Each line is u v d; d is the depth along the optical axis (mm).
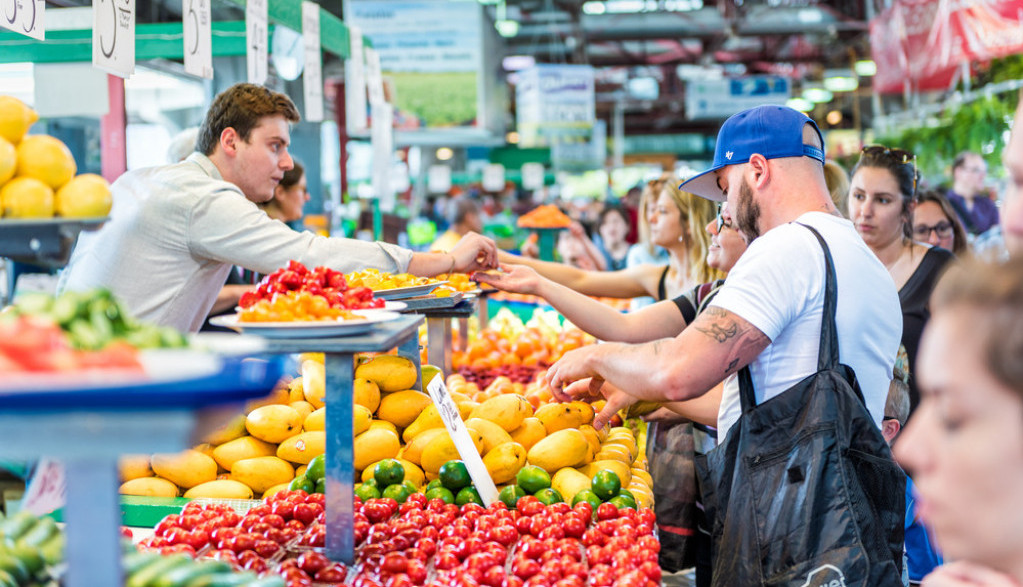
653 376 2043
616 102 30344
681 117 34656
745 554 1986
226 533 1763
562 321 5824
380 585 1602
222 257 2727
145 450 943
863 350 2078
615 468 2371
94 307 1094
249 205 2748
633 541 1835
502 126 17188
